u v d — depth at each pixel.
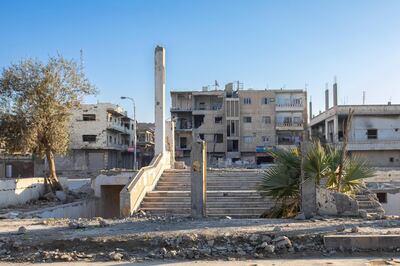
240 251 10.88
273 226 12.88
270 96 79.88
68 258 10.59
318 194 15.20
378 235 11.12
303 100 80.50
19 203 24.64
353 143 65.69
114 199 30.19
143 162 90.00
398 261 9.84
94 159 75.75
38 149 28.80
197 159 15.48
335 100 79.88
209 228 12.73
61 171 70.94
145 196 21.38
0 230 13.34
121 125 86.50
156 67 27.67
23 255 10.95
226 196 20.69
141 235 11.78
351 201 14.99
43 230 13.20
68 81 28.78
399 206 25.39
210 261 10.23
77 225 13.64
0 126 27.17
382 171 37.22
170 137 32.22
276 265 9.59
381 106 67.12
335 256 10.59
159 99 27.41
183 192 21.55
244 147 79.25
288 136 80.38
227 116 79.25
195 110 80.75
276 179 15.74
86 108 75.50
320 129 80.44
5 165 55.66
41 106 27.66
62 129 29.22
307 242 11.23
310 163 14.99
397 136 67.12
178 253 10.78
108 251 11.16
